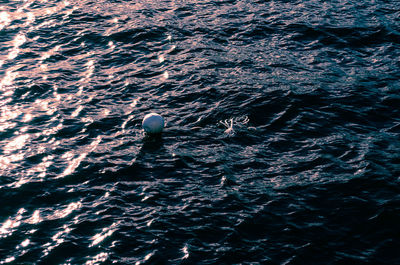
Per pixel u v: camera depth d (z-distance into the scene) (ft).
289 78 56.95
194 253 32.76
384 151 43.91
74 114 50.78
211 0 80.84
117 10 76.69
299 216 36.14
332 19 72.38
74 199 38.58
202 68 59.57
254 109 50.90
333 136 46.50
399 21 71.36
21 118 49.93
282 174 41.29
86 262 32.30
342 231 34.63
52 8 77.46
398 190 38.63
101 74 58.80
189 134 47.50
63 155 44.24
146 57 62.64
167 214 36.65
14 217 36.60
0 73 58.59
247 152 44.52
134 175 41.55
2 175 41.14
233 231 34.76
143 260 32.30
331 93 53.57
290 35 67.97
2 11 76.13
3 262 32.35
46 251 33.27
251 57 62.23
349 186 39.29
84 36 67.92
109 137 47.14
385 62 60.44
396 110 50.44
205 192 39.19
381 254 32.53
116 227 35.35
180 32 69.15
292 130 47.60
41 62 61.52
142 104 52.70
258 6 78.02
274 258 32.30
